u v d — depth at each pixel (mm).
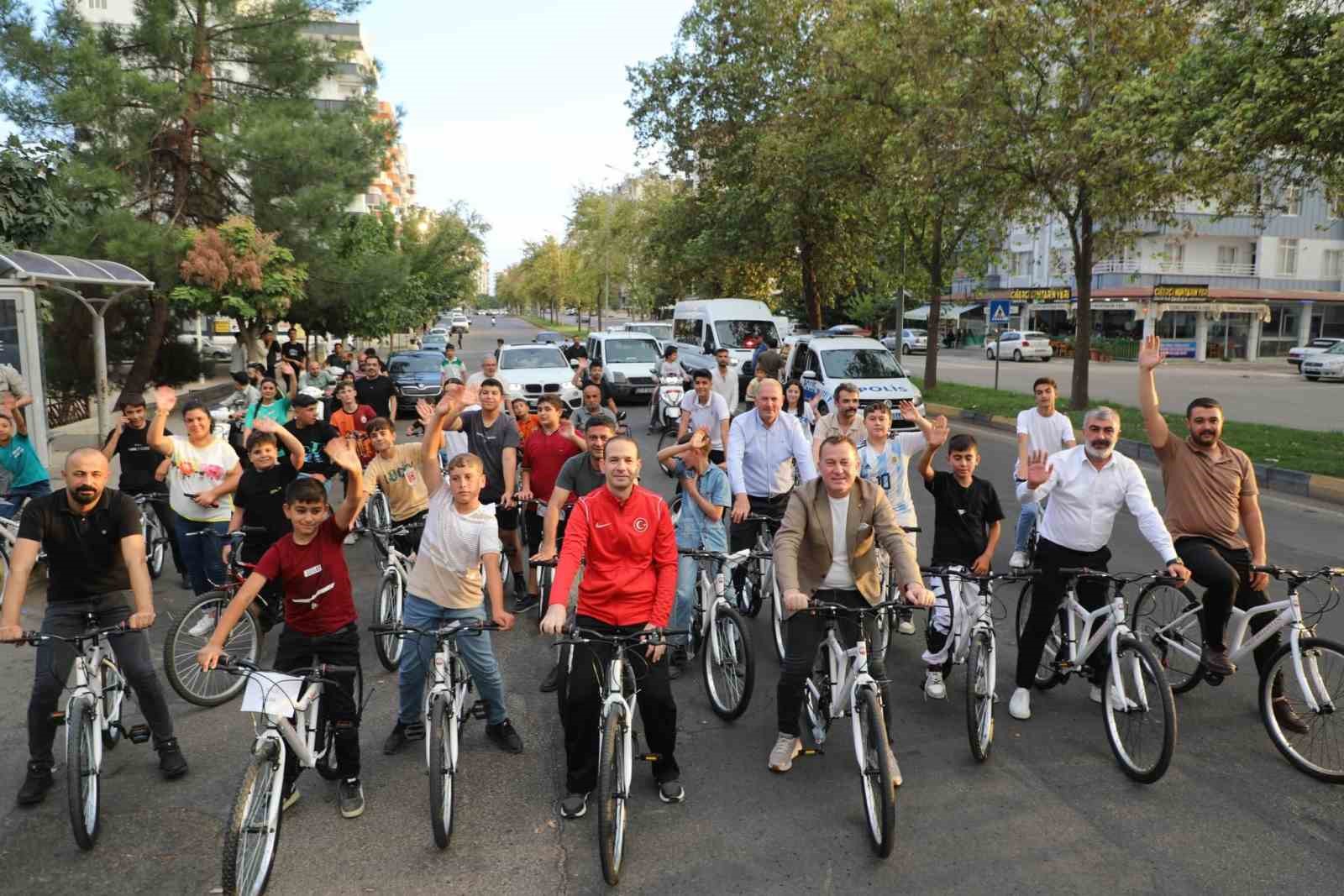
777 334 24344
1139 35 17750
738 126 29188
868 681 4379
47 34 20953
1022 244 55812
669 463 6543
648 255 38562
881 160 23453
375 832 4461
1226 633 5555
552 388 20688
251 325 24578
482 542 4891
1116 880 3965
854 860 4156
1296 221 47781
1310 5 12961
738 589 7496
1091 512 5344
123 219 20562
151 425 7039
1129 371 40062
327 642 4617
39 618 7766
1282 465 13336
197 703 6031
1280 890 3873
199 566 7188
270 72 23953
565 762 5203
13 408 8516
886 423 6727
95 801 4414
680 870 4102
